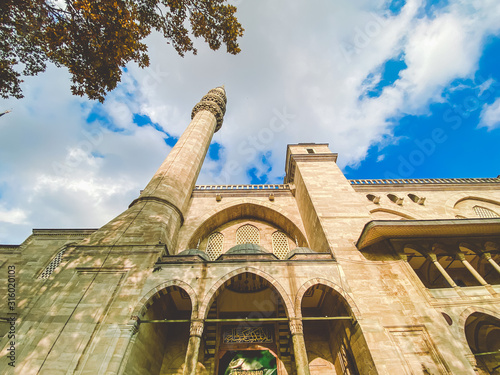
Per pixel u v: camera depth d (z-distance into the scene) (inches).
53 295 422.9
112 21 370.6
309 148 940.0
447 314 414.3
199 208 790.5
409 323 402.9
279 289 446.3
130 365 378.0
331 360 529.7
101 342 370.9
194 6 425.4
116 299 422.3
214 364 507.8
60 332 378.9
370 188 858.8
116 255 492.1
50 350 359.6
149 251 501.7
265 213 821.2
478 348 501.7
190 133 927.7
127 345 371.2
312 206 650.2
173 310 578.9
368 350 375.6
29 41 370.6
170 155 822.5
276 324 569.0
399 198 801.6
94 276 455.2
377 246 521.7
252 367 514.9
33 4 341.4
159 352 506.0
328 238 545.0
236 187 890.7
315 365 523.2
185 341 548.7
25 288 620.1
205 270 473.4
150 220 582.2
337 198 663.1
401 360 362.6
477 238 509.7
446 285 604.1
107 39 384.8
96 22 368.5
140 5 404.5
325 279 462.9
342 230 565.0
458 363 352.2
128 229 552.7
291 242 771.4
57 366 345.1
